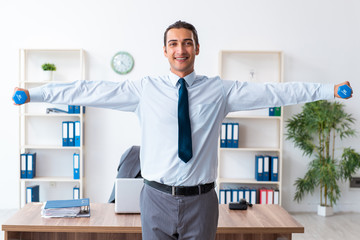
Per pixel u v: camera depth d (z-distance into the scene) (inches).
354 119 202.2
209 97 69.6
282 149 204.1
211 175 69.6
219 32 201.3
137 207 101.0
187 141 65.7
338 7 200.7
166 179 67.3
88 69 200.5
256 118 204.5
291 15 201.3
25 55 198.2
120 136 203.3
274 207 110.3
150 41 200.7
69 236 99.5
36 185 200.2
